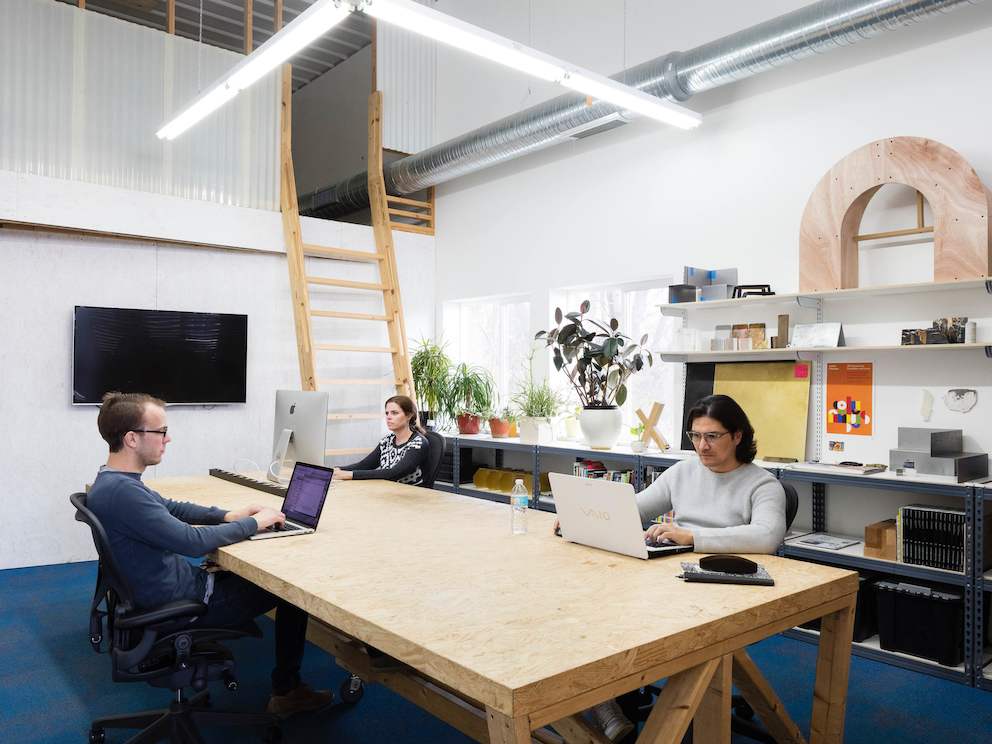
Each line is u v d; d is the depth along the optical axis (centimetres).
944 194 349
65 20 518
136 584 234
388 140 683
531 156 597
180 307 564
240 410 590
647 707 250
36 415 508
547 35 590
